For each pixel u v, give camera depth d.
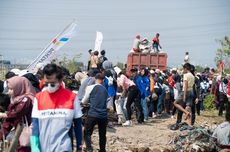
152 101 17.38
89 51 16.95
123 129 13.48
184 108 13.73
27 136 5.88
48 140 4.94
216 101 20.88
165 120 16.42
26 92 6.04
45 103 4.99
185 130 12.80
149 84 15.98
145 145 11.27
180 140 11.78
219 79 20.64
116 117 14.42
